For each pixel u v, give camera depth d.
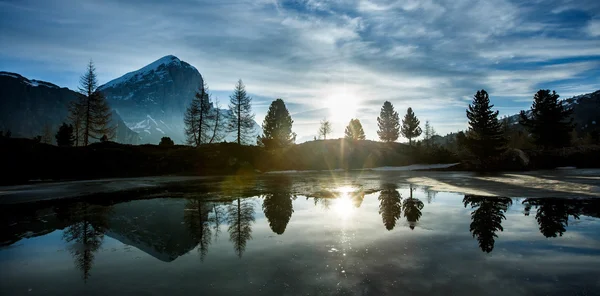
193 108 47.94
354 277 4.88
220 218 9.99
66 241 7.43
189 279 4.88
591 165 33.28
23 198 15.19
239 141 50.50
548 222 8.65
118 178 28.89
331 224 8.84
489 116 42.66
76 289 4.59
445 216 9.72
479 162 36.50
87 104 41.06
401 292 4.30
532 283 4.55
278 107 54.19
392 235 7.49
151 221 9.63
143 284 4.71
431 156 59.38
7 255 6.37
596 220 8.83
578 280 4.64
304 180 25.98
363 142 63.16
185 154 37.81
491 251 6.13
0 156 26.16
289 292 4.34
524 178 22.08
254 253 6.23
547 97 44.16
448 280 4.70
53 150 30.48
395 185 20.39
